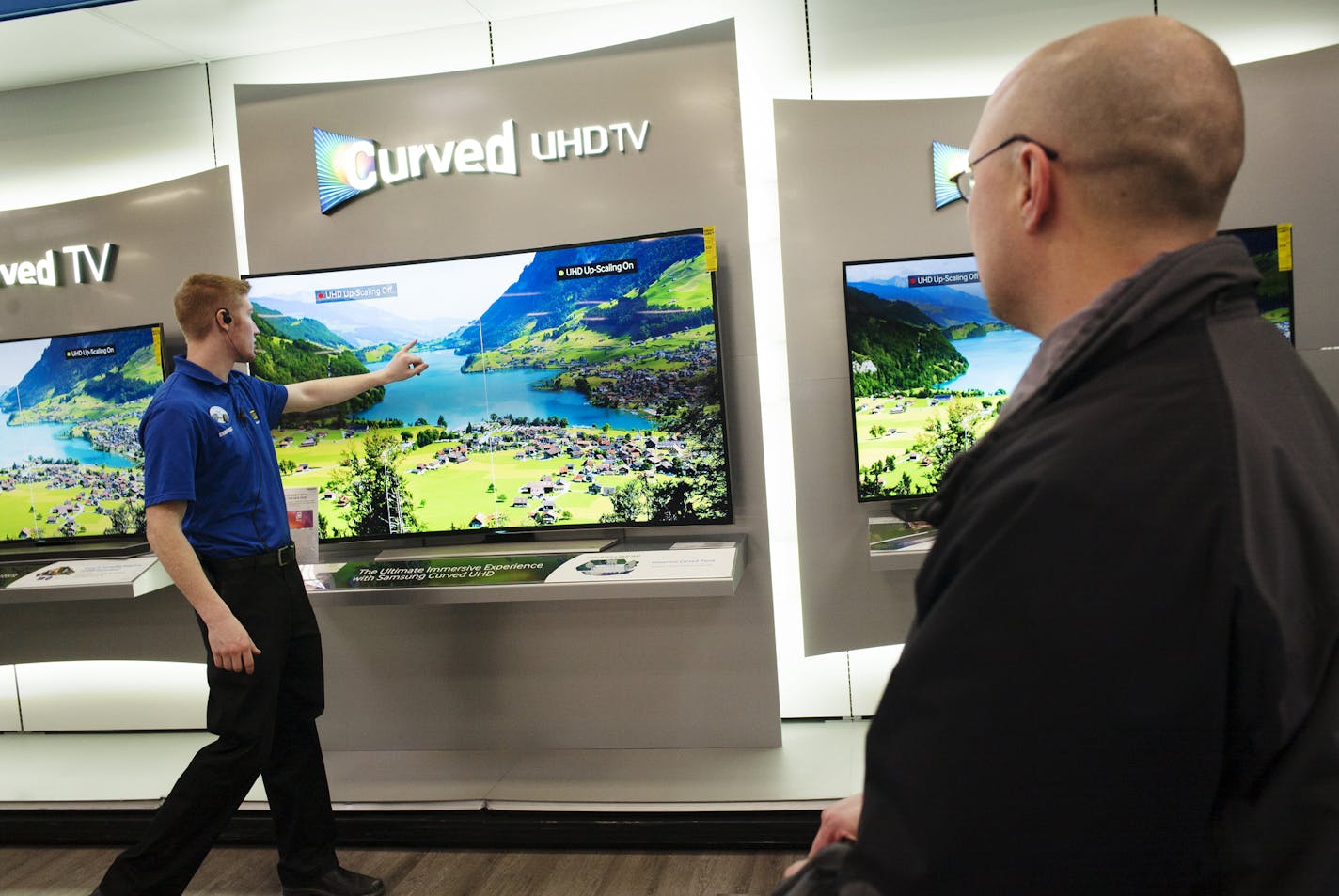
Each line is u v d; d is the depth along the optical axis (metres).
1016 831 0.54
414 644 3.52
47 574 3.43
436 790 3.12
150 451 2.40
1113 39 0.65
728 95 3.19
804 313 3.33
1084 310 0.64
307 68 3.67
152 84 3.80
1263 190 3.15
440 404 3.29
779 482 3.52
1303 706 0.56
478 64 3.56
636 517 3.22
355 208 3.44
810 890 0.76
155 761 3.65
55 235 3.73
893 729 0.59
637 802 2.94
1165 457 0.55
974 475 0.64
